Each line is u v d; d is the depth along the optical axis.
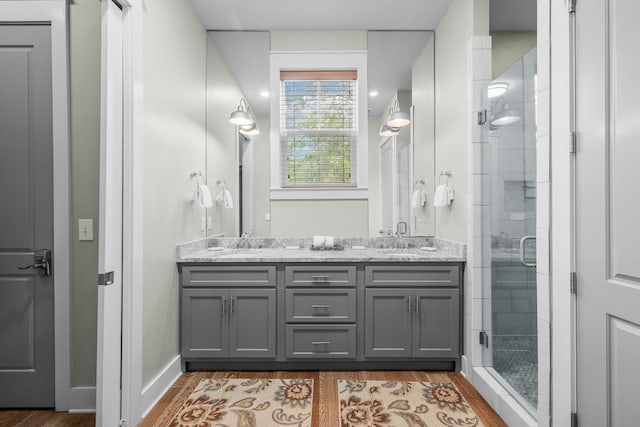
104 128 1.57
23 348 1.90
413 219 2.98
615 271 1.23
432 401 2.02
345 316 2.39
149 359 1.95
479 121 2.27
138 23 1.78
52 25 1.88
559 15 1.48
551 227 1.54
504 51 2.95
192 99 2.60
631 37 1.15
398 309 2.40
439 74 2.88
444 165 2.77
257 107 2.99
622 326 1.21
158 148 2.04
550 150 1.54
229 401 2.00
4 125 1.91
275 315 2.39
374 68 3.00
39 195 1.91
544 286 1.57
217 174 2.94
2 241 1.90
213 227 2.93
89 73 1.90
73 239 1.90
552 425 1.51
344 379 2.29
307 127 3.00
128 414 1.69
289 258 2.38
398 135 2.99
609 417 1.26
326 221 2.99
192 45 2.62
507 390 1.92
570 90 1.43
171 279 2.25
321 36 3.00
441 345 2.39
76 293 1.89
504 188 2.08
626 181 1.18
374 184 2.99
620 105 1.20
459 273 2.40
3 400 1.90
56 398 1.88
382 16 2.79
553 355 1.52
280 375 2.34
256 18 2.80
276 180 2.99
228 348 2.37
